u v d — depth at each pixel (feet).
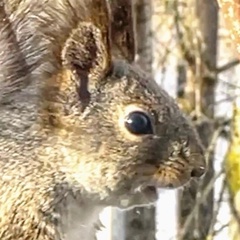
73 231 2.91
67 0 2.88
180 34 4.00
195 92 3.95
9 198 2.88
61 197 2.89
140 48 3.88
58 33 2.89
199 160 2.90
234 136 3.70
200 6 4.00
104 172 2.89
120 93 2.90
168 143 2.90
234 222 3.75
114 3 2.94
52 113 2.89
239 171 3.70
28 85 2.89
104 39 2.89
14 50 2.89
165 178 2.90
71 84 2.89
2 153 2.89
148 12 3.92
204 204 3.85
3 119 2.89
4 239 2.87
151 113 2.89
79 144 2.89
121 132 2.89
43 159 2.89
